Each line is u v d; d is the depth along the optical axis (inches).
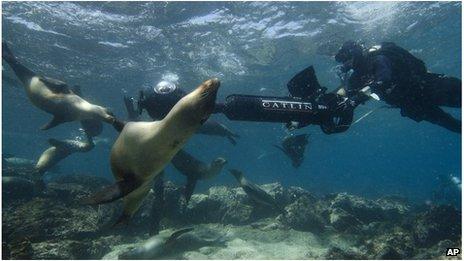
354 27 729.6
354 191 1230.3
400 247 331.3
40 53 780.0
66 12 603.8
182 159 351.6
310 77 185.6
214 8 610.2
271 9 626.5
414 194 1209.4
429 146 5196.9
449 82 225.3
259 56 837.2
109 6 585.9
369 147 3978.8
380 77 192.1
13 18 621.6
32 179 488.1
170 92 163.8
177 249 323.6
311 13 652.7
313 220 413.7
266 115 163.5
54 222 364.8
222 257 305.7
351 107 179.8
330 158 5073.8
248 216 446.9
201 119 101.3
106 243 348.2
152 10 603.5
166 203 447.8
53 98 257.6
